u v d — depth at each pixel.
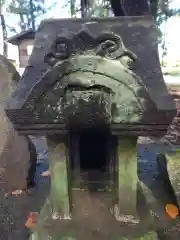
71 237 1.29
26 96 1.11
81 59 1.08
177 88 5.22
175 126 3.24
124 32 1.32
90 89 1.10
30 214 1.63
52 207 1.44
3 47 6.79
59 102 1.09
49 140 1.30
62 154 1.32
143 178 2.09
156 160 2.37
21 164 1.91
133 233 1.30
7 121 1.87
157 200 1.74
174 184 1.66
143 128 1.09
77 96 1.08
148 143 3.03
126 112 1.08
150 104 1.05
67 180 1.36
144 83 1.11
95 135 1.45
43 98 1.10
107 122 1.11
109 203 1.49
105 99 1.09
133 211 1.38
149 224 1.38
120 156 1.29
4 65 1.83
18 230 1.50
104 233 1.30
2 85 1.85
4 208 1.71
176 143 2.96
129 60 1.11
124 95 1.07
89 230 1.32
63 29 1.35
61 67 1.08
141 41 1.28
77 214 1.42
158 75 1.15
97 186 1.54
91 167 1.55
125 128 1.11
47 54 1.13
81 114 1.10
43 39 1.33
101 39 1.09
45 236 1.30
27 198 1.84
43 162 2.49
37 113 1.11
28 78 1.19
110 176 1.53
